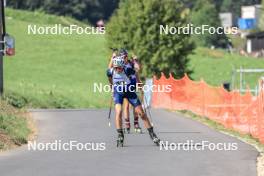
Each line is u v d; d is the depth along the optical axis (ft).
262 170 108.68
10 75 552.82
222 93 208.95
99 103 382.83
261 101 156.56
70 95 378.94
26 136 151.02
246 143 148.15
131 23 437.58
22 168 107.65
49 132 163.22
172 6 437.17
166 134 160.97
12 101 226.79
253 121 167.53
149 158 120.06
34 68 592.60
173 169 108.37
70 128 172.76
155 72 432.25
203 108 227.61
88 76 580.71
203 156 123.54
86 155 123.34
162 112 236.84
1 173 102.89
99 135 156.76
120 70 135.85
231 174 104.58
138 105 136.98
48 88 394.73
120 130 136.36
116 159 118.52
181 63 438.40
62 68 604.49
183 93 255.70
